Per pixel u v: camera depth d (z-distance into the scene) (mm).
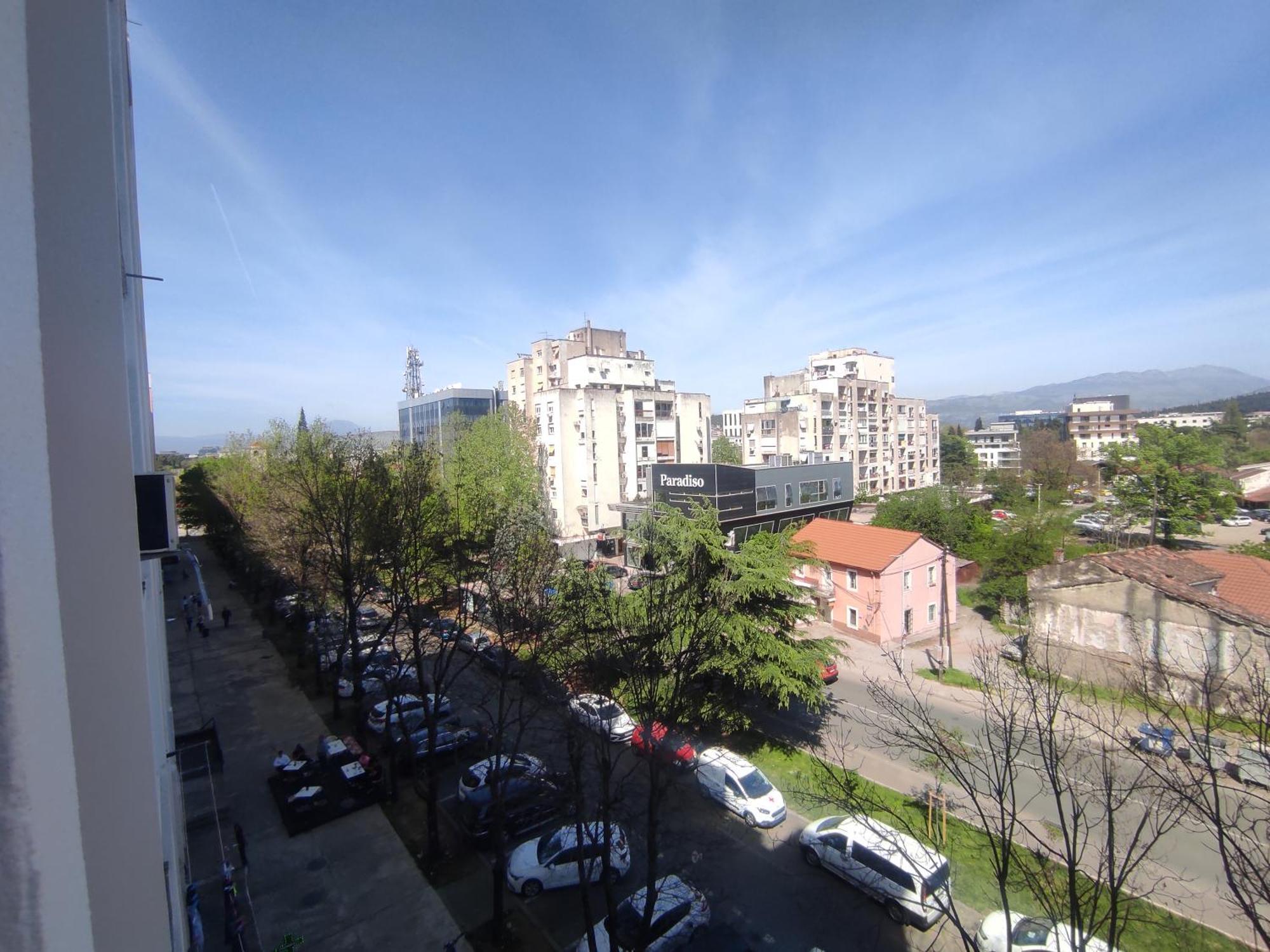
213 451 93188
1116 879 7539
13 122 1008
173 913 5734
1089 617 18656
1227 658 15773
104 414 1413
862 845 10609
